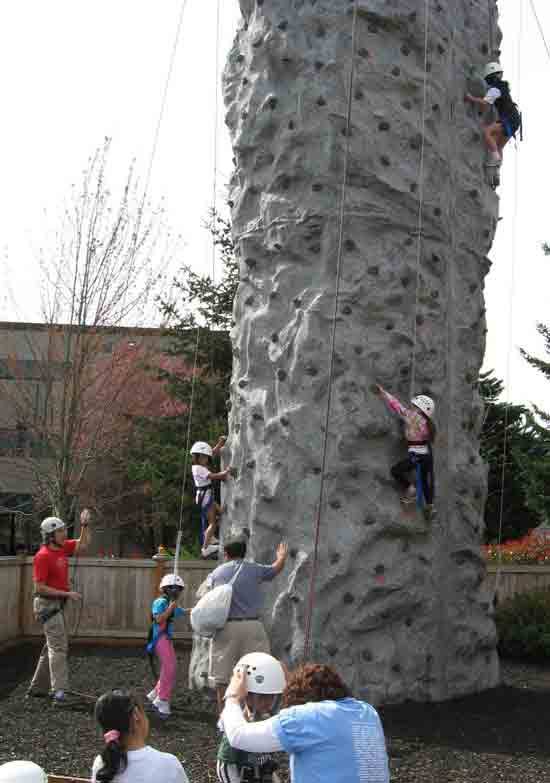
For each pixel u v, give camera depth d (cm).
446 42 1087
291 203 1036
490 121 1155
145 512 2717
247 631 860
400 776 738
